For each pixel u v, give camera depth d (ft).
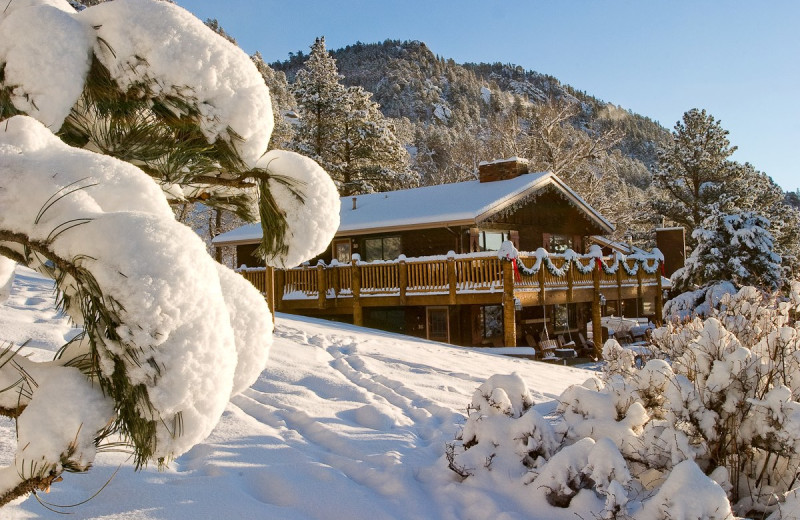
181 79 7.22
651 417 15.61
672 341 21.67
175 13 7.39
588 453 13.33
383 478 14.43
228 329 5.09
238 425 16.79
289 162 8.52
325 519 12.16
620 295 72.38
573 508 12.94
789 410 13.66
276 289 68.28
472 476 14.51
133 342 4.55
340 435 17.20
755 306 22.54
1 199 5.13
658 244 100.63
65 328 23.91
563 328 79.15
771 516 12.02
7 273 7.40
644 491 13.98
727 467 14.58
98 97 7.47
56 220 5.07
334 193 8.66
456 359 36.29
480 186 75.46
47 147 5.71
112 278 4.63
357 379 25.41
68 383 5.02
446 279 58.34
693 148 129.29
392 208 73.20
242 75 7.59
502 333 69.87
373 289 62.44
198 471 13.42
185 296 4.72
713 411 14.38
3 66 6.75
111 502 11.38
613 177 137.80
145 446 4.87
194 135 7.91
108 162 5.64
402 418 20.02
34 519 10.30
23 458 4.85
